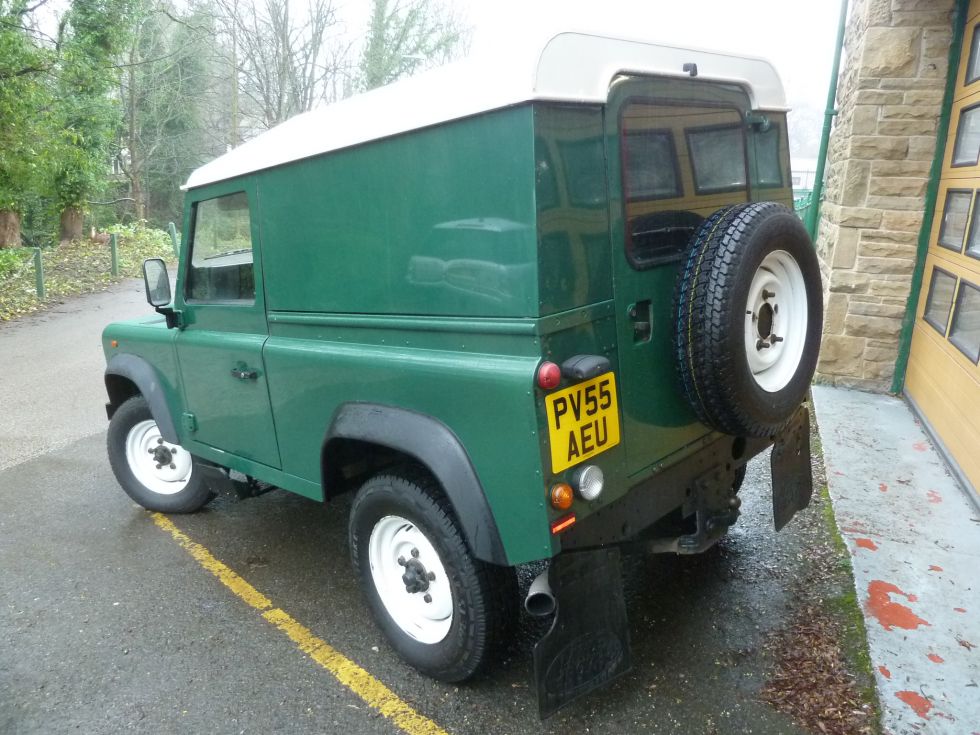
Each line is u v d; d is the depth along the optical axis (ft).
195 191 11.32
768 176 10.20
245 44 72.90
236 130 85.87
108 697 9.43
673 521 9.98
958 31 16.61
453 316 7.79
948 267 16.31
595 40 7.32
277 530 14.14
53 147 55.21
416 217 7.94
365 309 8.83
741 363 7.88
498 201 7.11
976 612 9.85
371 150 8.26
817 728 8.07
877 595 10.30
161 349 12.90
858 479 14.16
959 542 11.73
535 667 7.45
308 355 9.61
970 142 15.81
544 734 8.32
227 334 11.29
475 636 8.46
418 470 8.96
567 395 7.30
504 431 7.30
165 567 12.84
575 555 7.72
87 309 42.91
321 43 72.18
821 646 9.40
